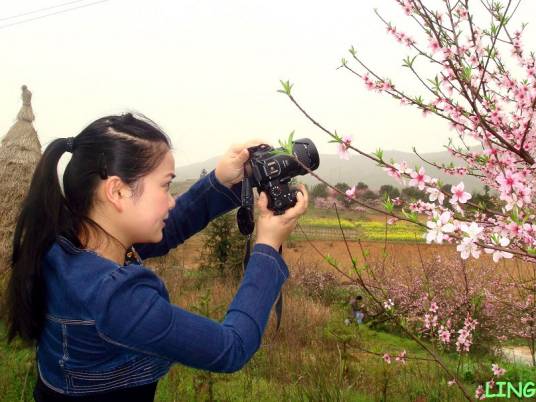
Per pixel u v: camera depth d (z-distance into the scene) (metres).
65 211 1.13
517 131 2.25
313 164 1.58
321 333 7.00
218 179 1.60
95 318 1.01
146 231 1.16
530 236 1.62
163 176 1.16
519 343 9.08
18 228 1.15
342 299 11.35
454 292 7.29
